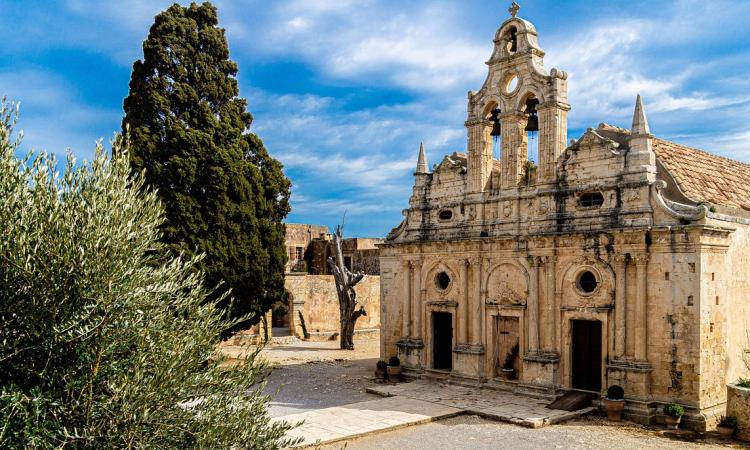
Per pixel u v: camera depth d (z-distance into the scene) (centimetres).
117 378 1132
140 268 1290
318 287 5812
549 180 2906
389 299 3616
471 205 3231
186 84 3628
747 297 2698
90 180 1272
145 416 1098
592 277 2745
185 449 1202
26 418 1052
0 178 1205
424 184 3503
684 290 2419
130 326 1183
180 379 1200
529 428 2386
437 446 2170
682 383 2403
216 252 3453
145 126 3512
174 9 3766
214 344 1370
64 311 1144
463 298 3191
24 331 1136
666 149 2978
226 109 3825
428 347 3362
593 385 2725
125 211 1273
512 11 3153
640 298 2522
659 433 2305
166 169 3400
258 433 1321
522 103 3075
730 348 2559
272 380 3491
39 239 1170
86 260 1163
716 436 2261
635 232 2519
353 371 3825
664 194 2655
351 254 7331
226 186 3534
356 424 2406
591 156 2777
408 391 3036
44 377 1116
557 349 2809
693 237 2405
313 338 5666
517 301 2973
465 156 3575
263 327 5297
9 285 1143
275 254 3869
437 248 3338
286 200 4116
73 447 1084
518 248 2969
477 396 2891
